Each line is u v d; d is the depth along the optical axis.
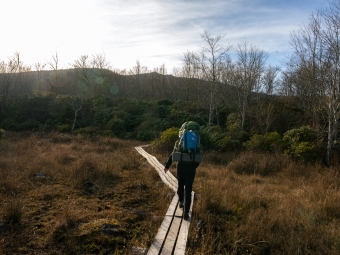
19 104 28.20
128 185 8.11
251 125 23.50
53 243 4.40
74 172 8.59
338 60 13.70
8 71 32.38
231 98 28.59
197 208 5.97
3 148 13.02
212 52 22.80
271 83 30.88
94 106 29.38
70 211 5.39
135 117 28.22
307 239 4.81
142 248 4.20
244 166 11.40
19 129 25.44
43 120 27.70
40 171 8.87
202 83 31.14
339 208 6.45
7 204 5.48
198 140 5.30
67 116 28.31
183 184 5.48
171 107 30.61
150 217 5.70
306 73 17.72
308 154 12.80
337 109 14.22
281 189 8.52
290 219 5.70
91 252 4.19
